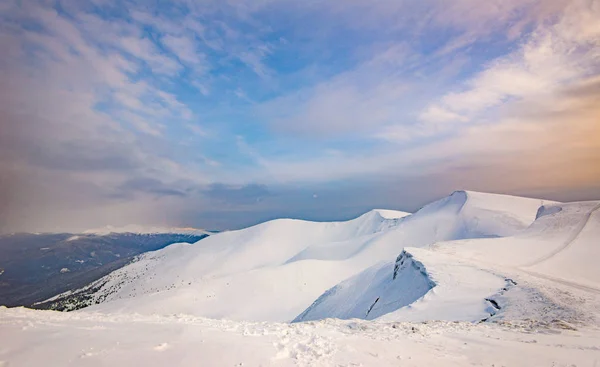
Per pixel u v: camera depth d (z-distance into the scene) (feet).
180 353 25.96
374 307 146.00
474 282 112.78
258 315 244.42
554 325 57.16
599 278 133.80
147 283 641.40
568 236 206.39
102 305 279.49
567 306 73.61
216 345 28.84
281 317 237.66
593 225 215.92
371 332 45.60
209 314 245.04
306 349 30.45
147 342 28.58
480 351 35.70
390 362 28.76
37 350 24.80
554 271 140.97
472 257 170.40
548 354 35.29
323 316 179.22
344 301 184.55
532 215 401.29
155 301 254.27
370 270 204.85
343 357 28.94
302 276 311.47
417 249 173.17
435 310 90.33
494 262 157.58
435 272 128.06
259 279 300.20
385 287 160.45
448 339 42.04
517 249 189.78
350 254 444.55
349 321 57.82
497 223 381.81
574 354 35.58
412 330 48.49
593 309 71.46
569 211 258.16
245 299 267.39
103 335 30.27
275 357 27.20
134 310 241.14
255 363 25.29
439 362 30.22
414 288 132.46
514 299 86.33
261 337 34.37
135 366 22.76
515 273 122.31
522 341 42.45
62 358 23.56
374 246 412.77
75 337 28.96
